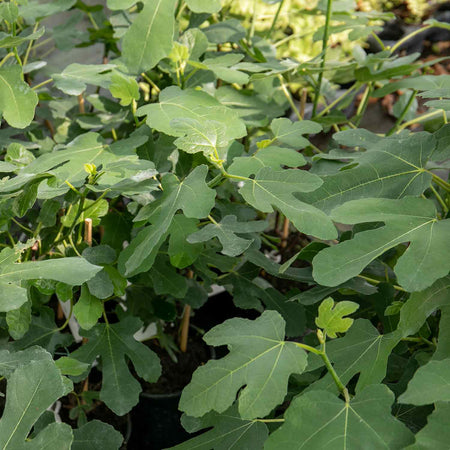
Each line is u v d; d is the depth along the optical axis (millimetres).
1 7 1272
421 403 813
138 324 1287
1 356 1007
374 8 3707
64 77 1274
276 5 2820
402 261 917
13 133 1458
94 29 1713
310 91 2777
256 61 1741
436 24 1579
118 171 1099
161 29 1221
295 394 1189
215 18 1842
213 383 913
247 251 1330
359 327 1018
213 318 1879
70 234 1197
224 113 1203
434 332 1194
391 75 1530
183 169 1277
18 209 1109
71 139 1538
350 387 1159
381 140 1174
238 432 991
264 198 1036
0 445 833
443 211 1167
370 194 1094
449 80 1353
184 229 1160
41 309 1310
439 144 1103
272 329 944
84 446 1027
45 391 854
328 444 828
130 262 1064
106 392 1224
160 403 1590
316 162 1204
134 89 1230
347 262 934
